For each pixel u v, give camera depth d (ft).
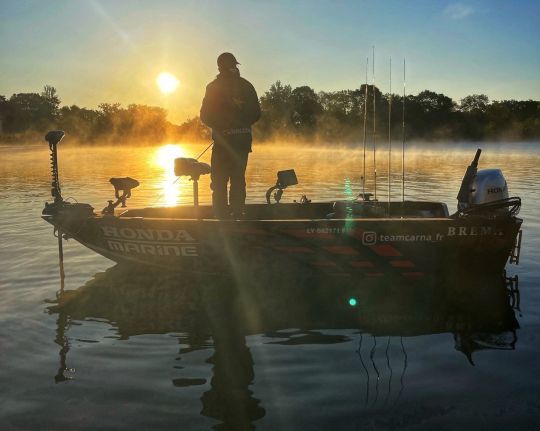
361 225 18.43
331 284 19.07
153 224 19.29
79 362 12.78
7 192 44.11
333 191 42.75
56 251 23.17
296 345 13.89
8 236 25.99
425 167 70.90
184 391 11.39
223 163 19.48
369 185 47.39
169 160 100.58
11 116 284.00
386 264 18.76
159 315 16.12
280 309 16.79
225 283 19.43
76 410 10.64
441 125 236.63
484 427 9.93
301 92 247.91
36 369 12.41
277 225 18.53
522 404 10.71
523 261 21.59
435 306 16.98
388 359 12.92
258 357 13.08
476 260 18.94
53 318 15.70
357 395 11.13
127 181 21.67
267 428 9.96
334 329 15.05
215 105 19.12
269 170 65.51
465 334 14.56
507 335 14.43
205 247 19.10
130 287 18.74
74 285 18.80
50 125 283.79
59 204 20.15
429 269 18.92
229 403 10.85
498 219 18.51
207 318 15.89
